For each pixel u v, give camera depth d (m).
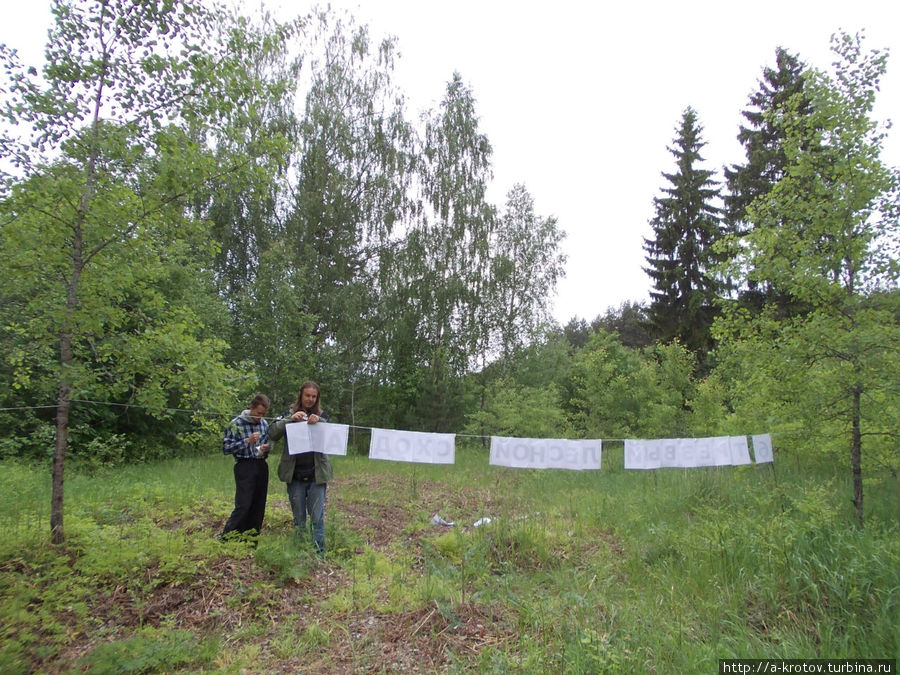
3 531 5.06
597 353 15.91
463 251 23.06
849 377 5.59
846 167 5.80
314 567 5.10
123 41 5.07
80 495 7.18
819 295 6.09
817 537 4.96
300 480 5.55
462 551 5.79
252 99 5.62
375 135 21.83
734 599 4.39
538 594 4.67
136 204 5.06
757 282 6.51
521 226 25.28
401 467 12.02
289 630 4.00
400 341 21.52
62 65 4.82
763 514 6.11
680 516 6.85
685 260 27.28
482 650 3.73
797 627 3.99
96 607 4.06
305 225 20.09
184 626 3.96
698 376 25.30
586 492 8.65
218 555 5.05
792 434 6.91
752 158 22.94
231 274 19.39
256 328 16.77
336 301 19.70
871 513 6.18
